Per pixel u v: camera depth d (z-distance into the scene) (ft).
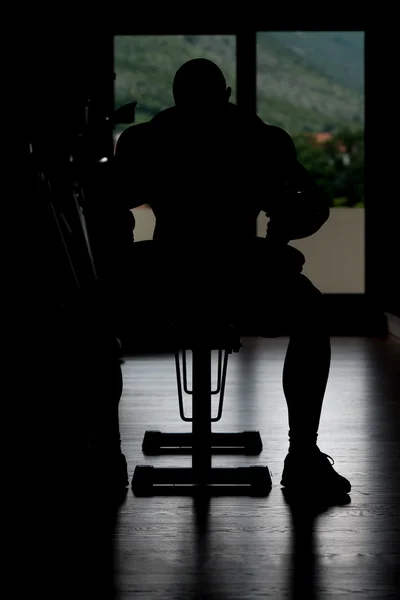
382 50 30.48
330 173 31.07
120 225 10.35
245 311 10.18
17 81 26.30
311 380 10.25
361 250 31.01
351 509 9.73
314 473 10.25
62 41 29.58
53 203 22.48
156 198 10.23
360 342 26.81
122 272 10.30
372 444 13.02
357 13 30.53
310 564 7.99
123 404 16.65
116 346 10.59
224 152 10.07
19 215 21.70
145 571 7.82
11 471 11.46
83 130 21.93
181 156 10.10
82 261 23.36
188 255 10.03
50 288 21.81
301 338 10.27
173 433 12.81
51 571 7.85
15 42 28.81
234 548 8.43
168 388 18.75
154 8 30.68
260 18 30.68
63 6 29.48
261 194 10.14
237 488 10.58
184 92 10.24
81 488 10.60
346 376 19.98
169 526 9.13
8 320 21.09
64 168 21.97
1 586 7.51
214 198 10.04
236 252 10.03
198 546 8.49
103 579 7.64
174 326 10.51
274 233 10.32
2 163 21.74
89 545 8.54
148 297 10.21
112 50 30.68
